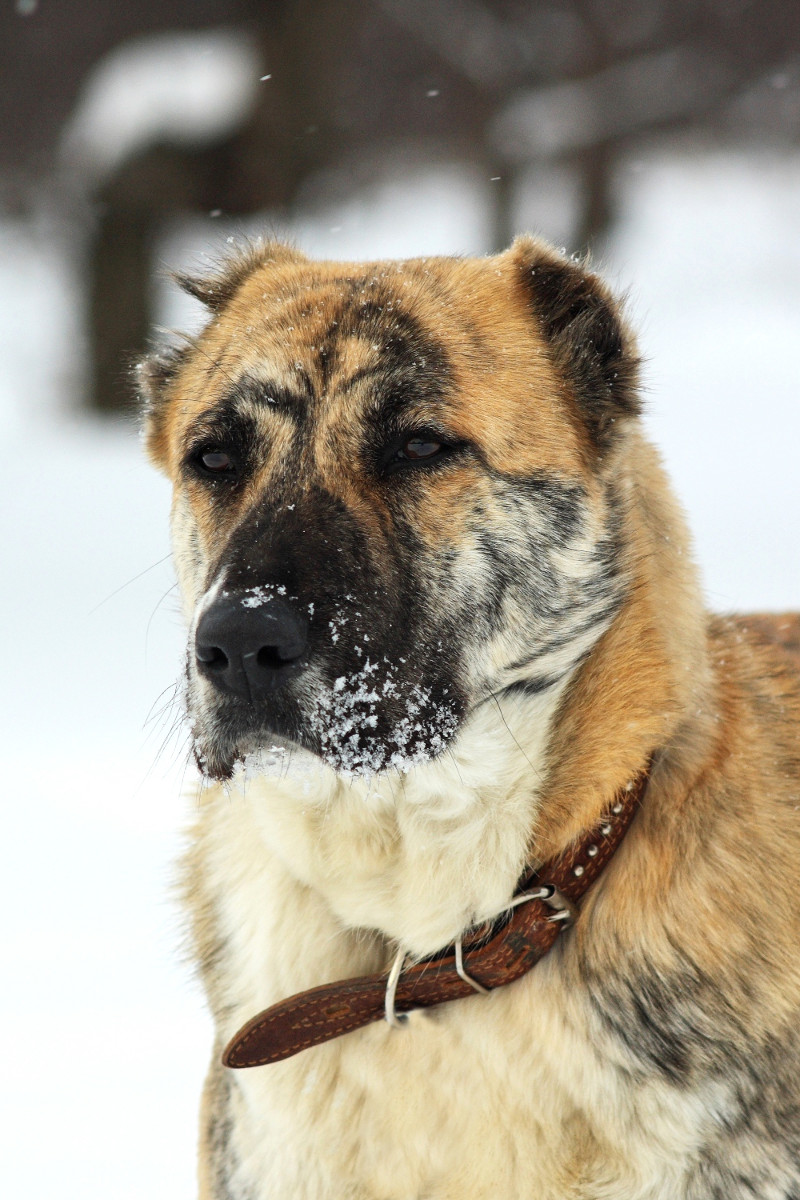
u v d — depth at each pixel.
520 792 3.90
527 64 31.80
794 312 32.88
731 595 11.91
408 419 4.02
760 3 30.44
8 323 32.41
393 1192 3.93
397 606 3.90
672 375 26.38
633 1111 3.75
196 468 4.32
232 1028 4.23
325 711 3.70
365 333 4.14
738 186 44.34
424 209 42.97
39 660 11.78
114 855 7.76
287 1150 3.97
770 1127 3.73
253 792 4.10
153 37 23.97
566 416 4.18
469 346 4.16
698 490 17.28
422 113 31.61
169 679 11.23
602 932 3.86
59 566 15.14
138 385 5.01
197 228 24.06
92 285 23.64
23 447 22.39
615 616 4.05
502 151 30.50
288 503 3.96
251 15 22.44
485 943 3.90
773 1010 3.78
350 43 26.86
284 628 3.62
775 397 23.80
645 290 35.03
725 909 3.86
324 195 25.92
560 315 4.35
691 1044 3.75
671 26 31.11
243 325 4.48
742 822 3.99
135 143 22.41
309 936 4.12
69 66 31.19
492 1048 3.83
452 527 4.02
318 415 4.09
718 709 4.19
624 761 3.91
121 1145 5.14
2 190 32.22
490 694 4.03
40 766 9.18
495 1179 3.84
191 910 4.53
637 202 39.97
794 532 14.75
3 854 7.78
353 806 3.92
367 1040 3.93
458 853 3.89
